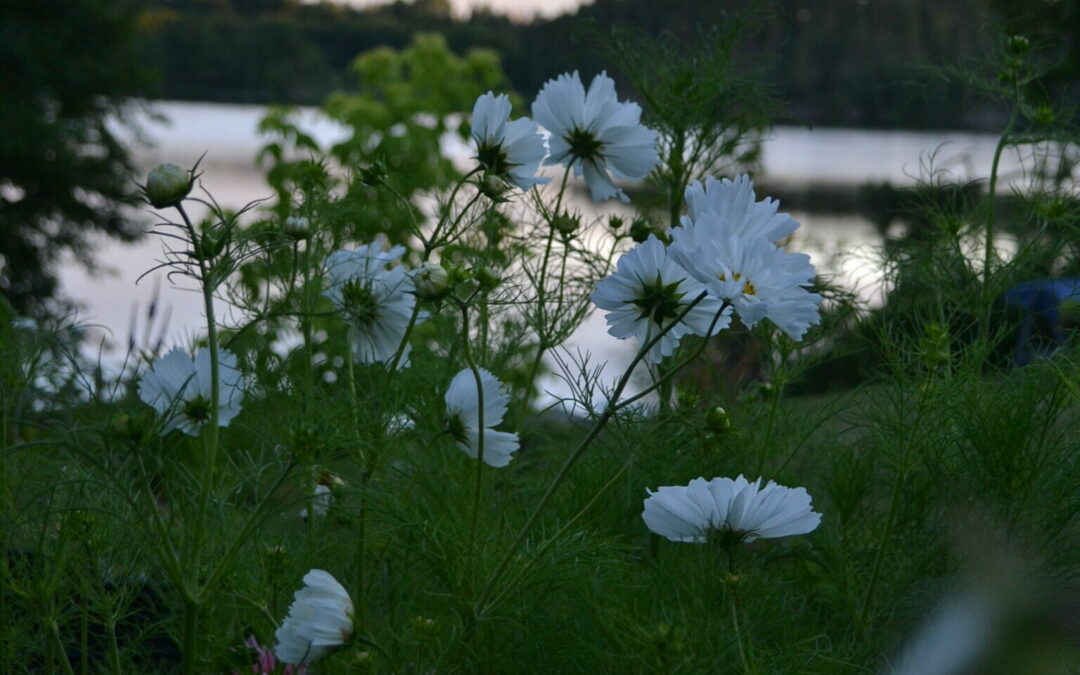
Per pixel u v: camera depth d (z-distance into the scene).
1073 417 1.43
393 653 1.25
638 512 1.51
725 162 1.95
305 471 1.20
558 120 1.52
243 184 14.47
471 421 1.24
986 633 0.84
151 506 1.02
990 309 1.68
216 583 1.03
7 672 1.30
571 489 1.49
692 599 1.36
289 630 1.03
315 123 6.13
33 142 13.92
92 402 1.16
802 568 1.60
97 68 14.83
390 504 1.26
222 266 1.04
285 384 1.33
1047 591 0.85
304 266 1.40
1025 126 2.00
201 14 23.02
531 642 1.28
